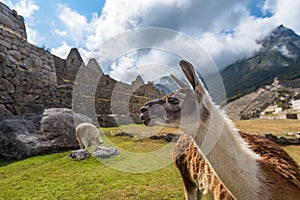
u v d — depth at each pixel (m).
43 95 13.41
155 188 5.72
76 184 5.95
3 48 14.23
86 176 6.53
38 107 12.45
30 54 16.28
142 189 5.65
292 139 10.95
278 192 2.23
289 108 40.19
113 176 6.52
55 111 10.52
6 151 8.63
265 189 2.21
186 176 3.89
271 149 2.99
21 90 12.30
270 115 32.00
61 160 8.01
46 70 17.62
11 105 11.53
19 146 8.70
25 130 9.36
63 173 6.78
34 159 8.20
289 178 2.40
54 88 14.35
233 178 2.17
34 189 5.64
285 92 59.25
